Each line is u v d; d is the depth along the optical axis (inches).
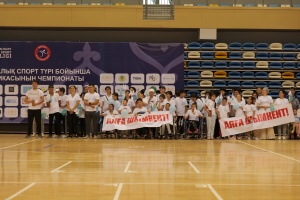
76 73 882.1
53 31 946.1
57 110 759.1
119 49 885.8
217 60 933.8
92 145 601.0
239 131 763.4
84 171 348.8
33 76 880.9
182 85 887.1
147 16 931.3
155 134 756.0
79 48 883.4
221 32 954.1
